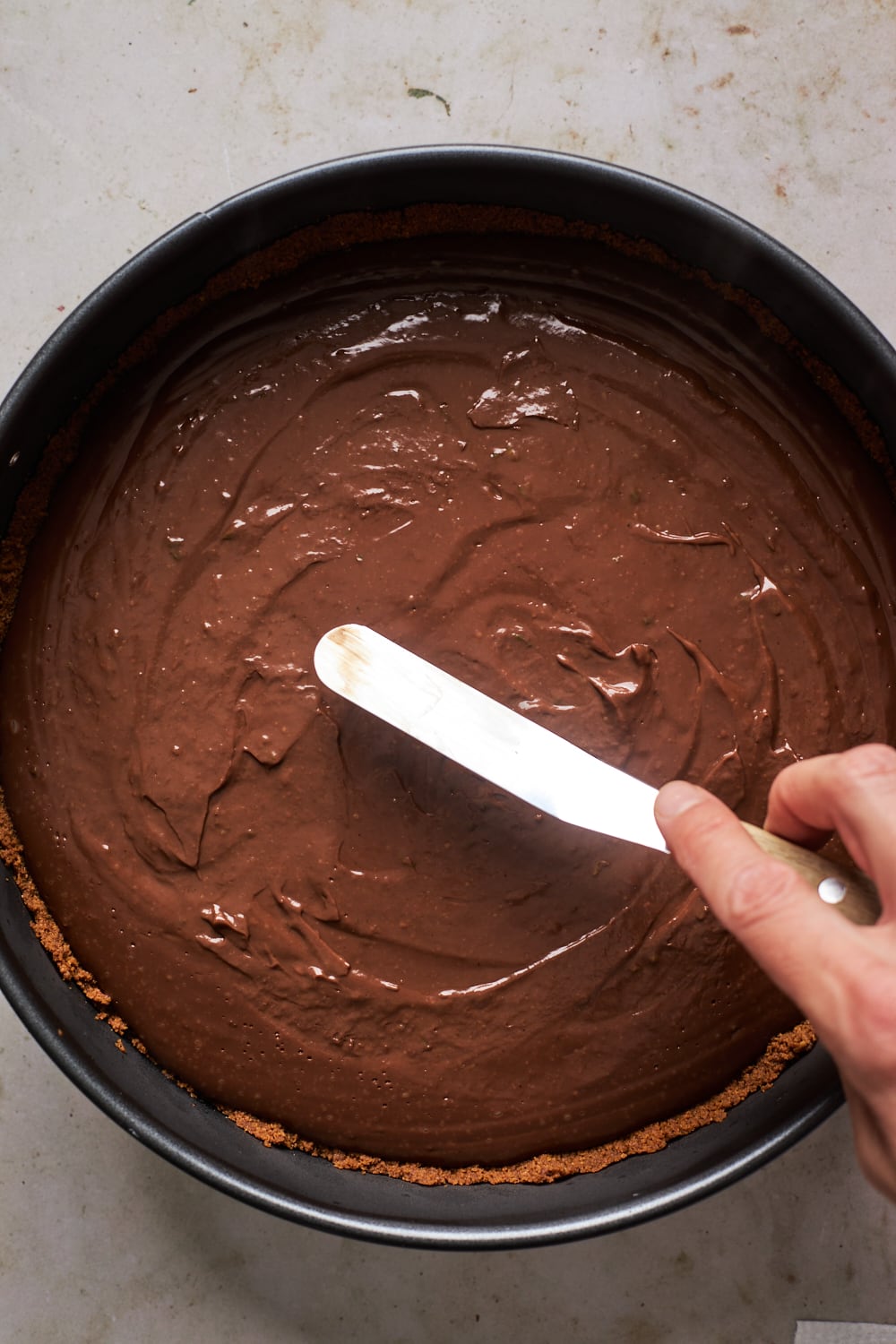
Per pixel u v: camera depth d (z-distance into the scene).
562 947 0.47
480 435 0.48
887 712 0.48
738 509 0.48
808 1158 0.51
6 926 0.47
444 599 0.48
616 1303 0.51
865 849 0.41
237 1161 0.47
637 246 0.48
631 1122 0.47
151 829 0.48
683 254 0.48
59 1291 0.51
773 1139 0.45
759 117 0.52
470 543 0.48
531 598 0.48
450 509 0.48
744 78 0.52
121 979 0.48
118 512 0.49
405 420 0.48
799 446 0.49
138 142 0.52
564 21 0.52
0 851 0.48
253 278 0.49
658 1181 0.46
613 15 0.52
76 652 0.48
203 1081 0.48
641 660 0.47
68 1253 0.51
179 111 0.52
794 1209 0.51
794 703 0.48
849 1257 0.51
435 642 0.48
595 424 0.48
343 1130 0.47
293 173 0.47
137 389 0.49
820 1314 0.51
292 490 0.48
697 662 0.47
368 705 0.46
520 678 0.47
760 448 0.48
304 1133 0.48
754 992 0.47
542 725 0.47
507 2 0.52
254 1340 0.51
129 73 0.52
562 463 0.48
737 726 0.47
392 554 0.48
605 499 0.48
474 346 0.49
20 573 0.49
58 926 0.48
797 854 0.43
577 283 0.49
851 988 0.39
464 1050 0.47
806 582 0.48
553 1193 0.47
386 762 0.47
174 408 0.49
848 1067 0.39
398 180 0.47
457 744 0.46
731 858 0.41
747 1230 0.51
